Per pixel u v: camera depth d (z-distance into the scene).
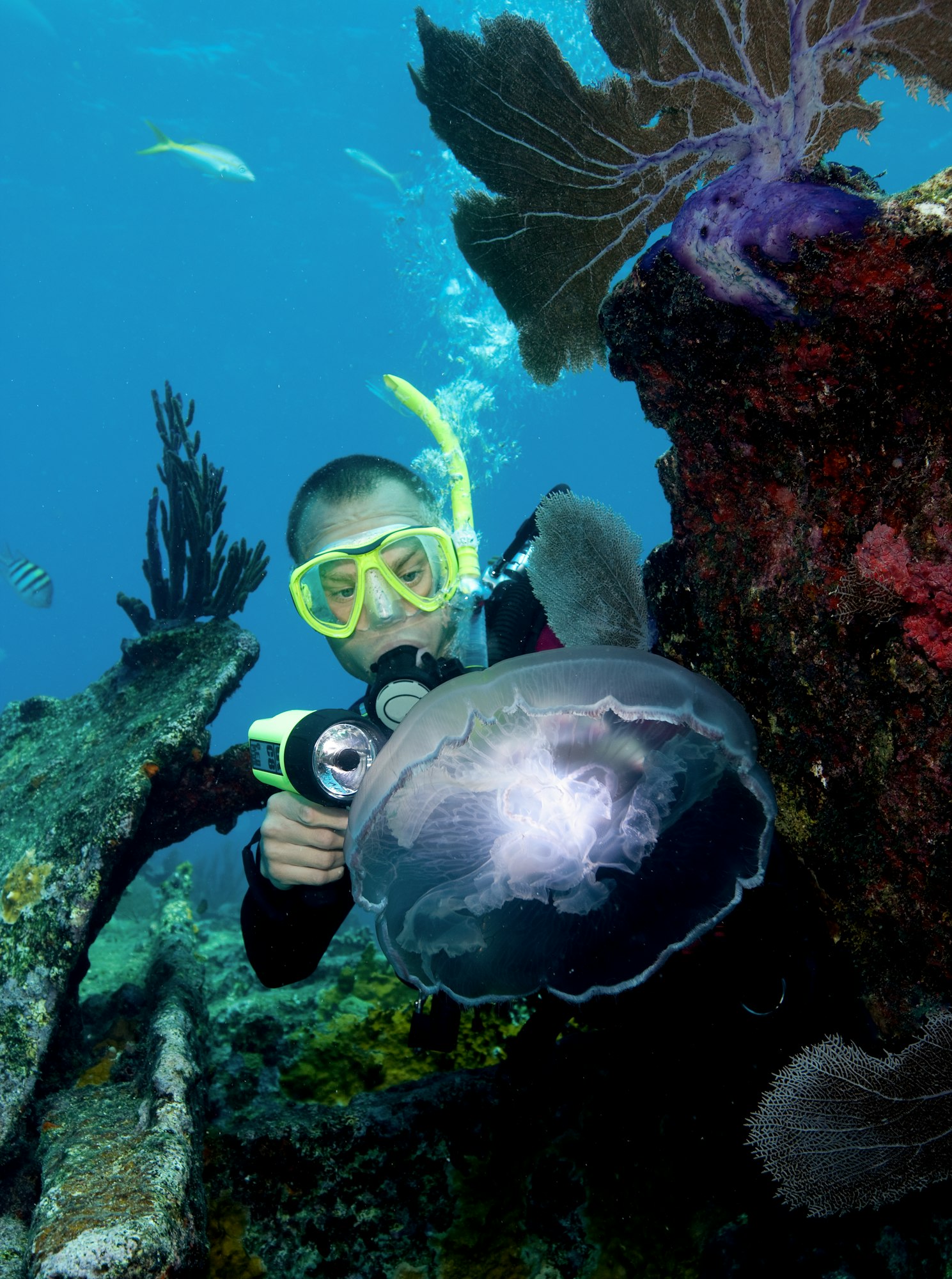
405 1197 1.62
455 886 1.08
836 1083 1.12
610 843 1.06
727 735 0.94
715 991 1.44
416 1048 1.86
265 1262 1.51
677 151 1.12
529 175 1.24
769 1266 1.47
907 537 0.99
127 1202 1.20
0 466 73.50
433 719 0.89
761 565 1.19
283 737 1.42
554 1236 1.58
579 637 1.54
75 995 1.96
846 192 0.92
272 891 1.71
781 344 1.01
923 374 0.95
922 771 1.01
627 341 1.18
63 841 1.96
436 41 1.17
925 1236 1.36
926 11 0.90
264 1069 2.28
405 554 2.05
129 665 3.07
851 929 1.21
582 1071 1.76
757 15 0.97
